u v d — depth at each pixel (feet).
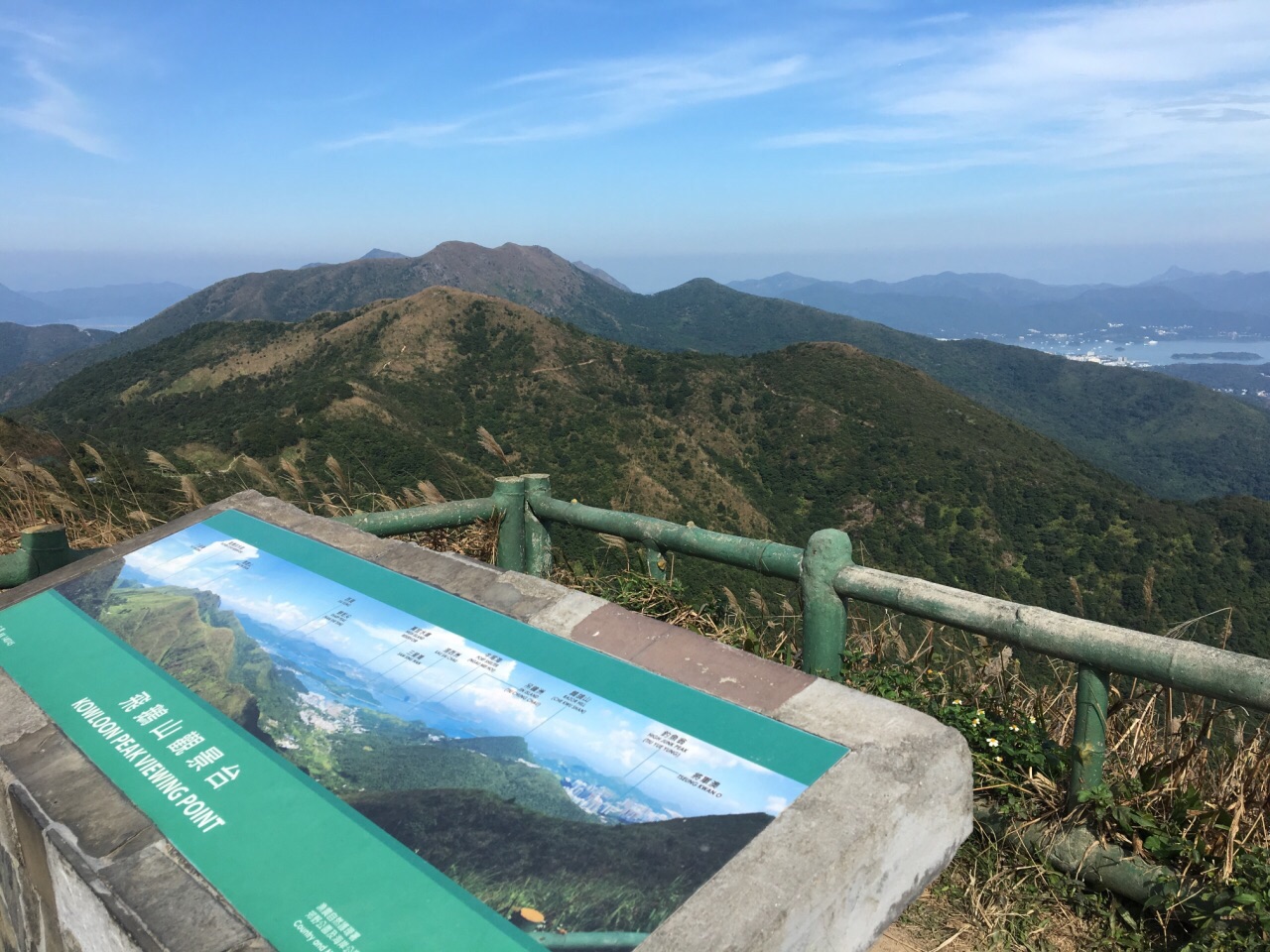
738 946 3.40
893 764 4.33
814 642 7.64
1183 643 5.55
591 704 4.95
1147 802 6.50
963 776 4.58
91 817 4.54
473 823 4.19
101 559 7.58
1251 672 5.16
